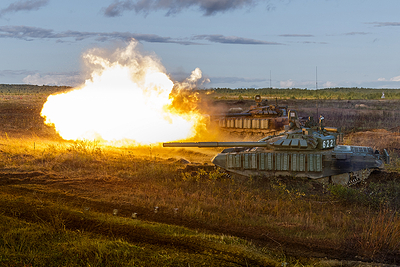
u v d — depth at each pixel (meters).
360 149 20.75
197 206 14.88
